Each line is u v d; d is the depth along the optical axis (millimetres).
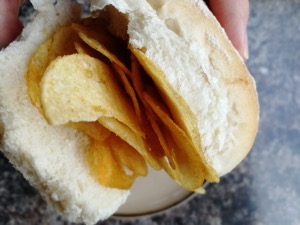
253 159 205
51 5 137
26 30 135
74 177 136
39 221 196
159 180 183
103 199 141
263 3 216
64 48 132
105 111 120
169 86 118
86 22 140
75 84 118
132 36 123
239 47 169
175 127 120
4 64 131
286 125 207
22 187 198
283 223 200
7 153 136
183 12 126
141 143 125
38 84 127
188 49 125
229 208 201
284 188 203
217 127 132
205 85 126
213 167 135
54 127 134
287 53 213
